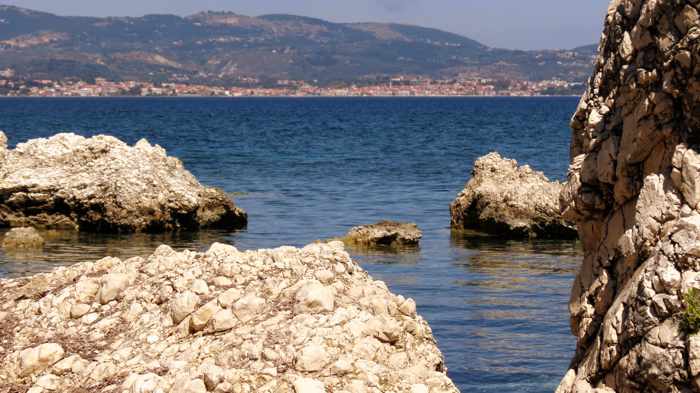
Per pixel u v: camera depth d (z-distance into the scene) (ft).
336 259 58.29
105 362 51.65
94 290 57.62
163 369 50.37
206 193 165.68
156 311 55.11
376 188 228.02
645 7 47.47
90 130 502.38
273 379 48.26
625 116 49.55
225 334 52.16
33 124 568.41
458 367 81.00
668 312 42.42
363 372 49.08
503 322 96.43
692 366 40.93
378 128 551.59
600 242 51.11
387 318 53.36
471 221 164.35
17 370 52.60
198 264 57.41
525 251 142.51
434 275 122.52
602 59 52.95
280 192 218.18
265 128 542.98
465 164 296.30
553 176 265.75
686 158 44.62
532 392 74.59
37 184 157.99
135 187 159.22
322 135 468.34
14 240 140.97
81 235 153.99
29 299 58.54
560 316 99.04
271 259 57.47
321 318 51.70
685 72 44.80
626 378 44.14
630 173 48.67
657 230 45.62
